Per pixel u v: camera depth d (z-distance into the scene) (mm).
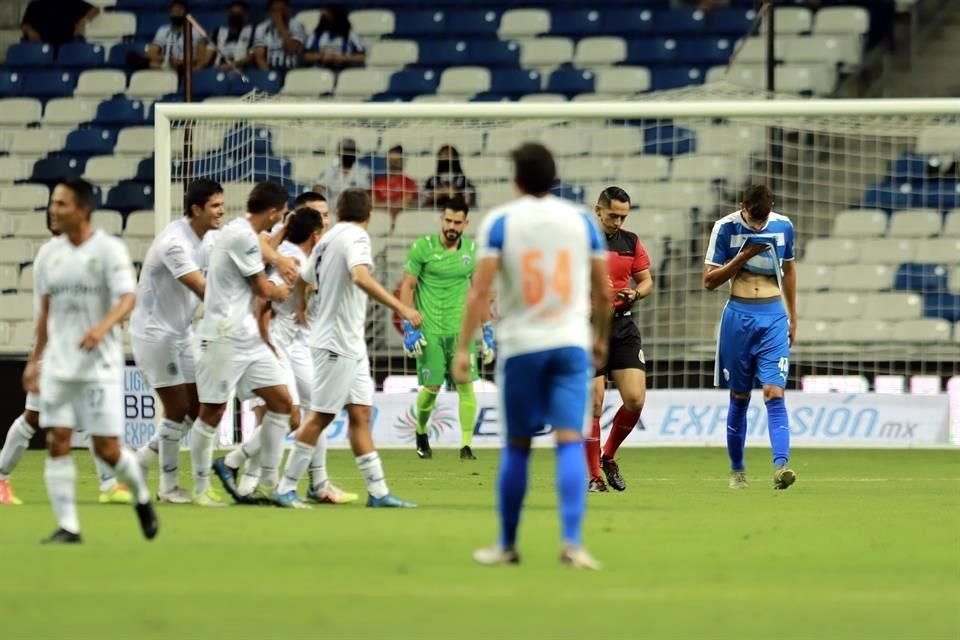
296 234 44594
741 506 41000
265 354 40094
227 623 21812
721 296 79312
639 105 58344
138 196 87938
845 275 79312
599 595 24500
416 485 48938
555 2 94750
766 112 58719
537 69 92875
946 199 81000
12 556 28844
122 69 93562
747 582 26156
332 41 93688
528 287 26938
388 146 77938
